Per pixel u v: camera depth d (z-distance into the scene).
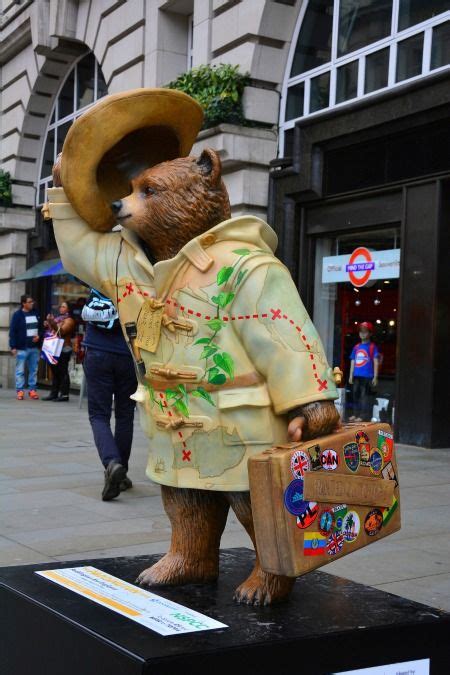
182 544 2.90
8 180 18.50
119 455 6.41
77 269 3.04
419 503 6.57
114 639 2.31
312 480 2.44
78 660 2.42
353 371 11.06
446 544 5.34
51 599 2.67
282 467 2.38
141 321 2.83
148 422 2.90
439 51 9.73
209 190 2.78
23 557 4.82
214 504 2.90
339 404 11.28
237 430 2.65
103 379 6.49
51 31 16.02
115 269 2.92
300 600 2.77
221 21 12.05
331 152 10.98
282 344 2.57
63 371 15.44
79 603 2.63
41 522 5.72
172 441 2.80
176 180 2.76
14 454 8.85
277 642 2.33
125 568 3.11
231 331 2.67
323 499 2.46
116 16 14.34
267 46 11.73
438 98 9.33
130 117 2.81
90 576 2.98
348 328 11.20
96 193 2.92
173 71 13.40
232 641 2.32
